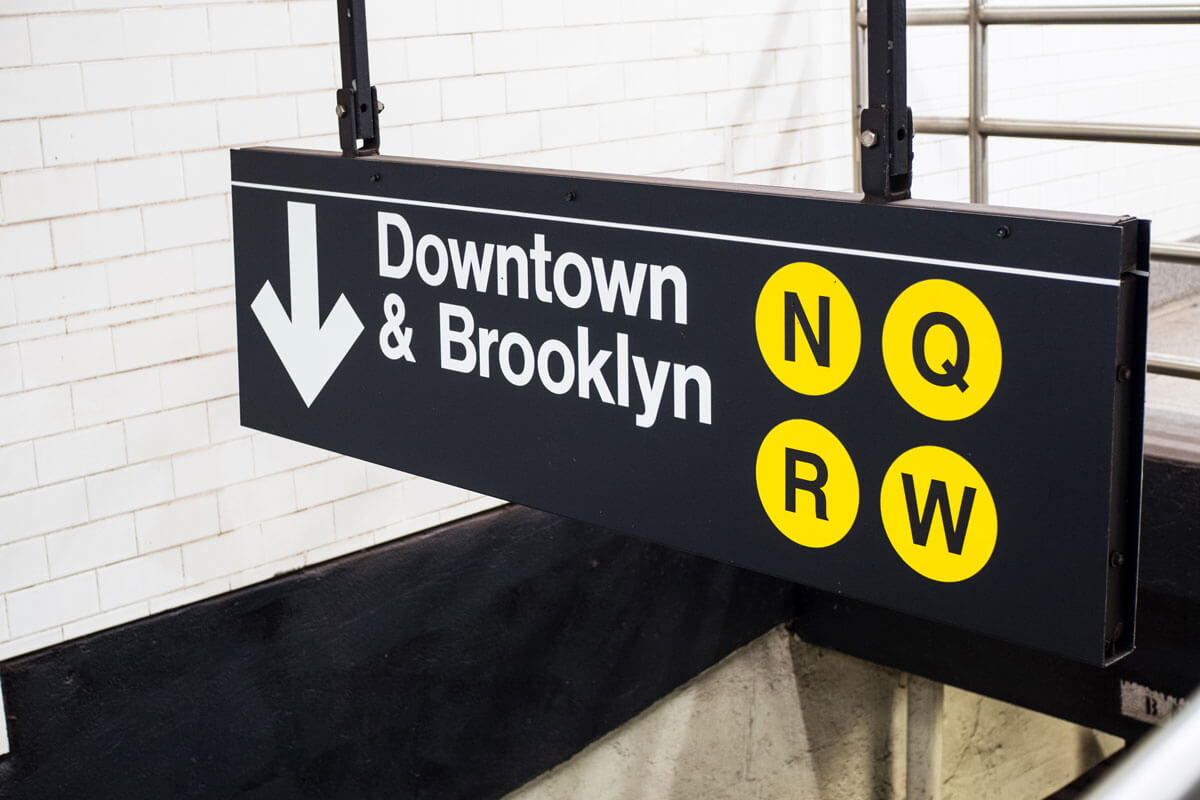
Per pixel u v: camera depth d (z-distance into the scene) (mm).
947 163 5207
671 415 1634
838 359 1454
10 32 2914
